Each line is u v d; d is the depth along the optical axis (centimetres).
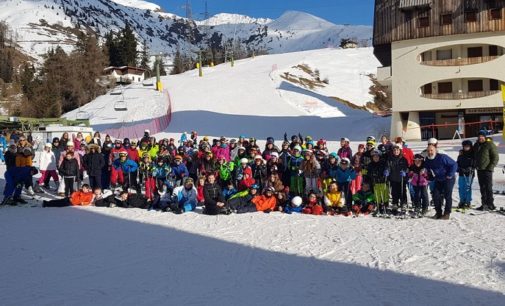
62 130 3312
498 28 3388
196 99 5578
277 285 675
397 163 1239
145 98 5941
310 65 8338
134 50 11794
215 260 813
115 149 1672
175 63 13088
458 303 593
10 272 754
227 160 1583
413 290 643
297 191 1360
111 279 712
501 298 605
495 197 1397
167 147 1747
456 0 3491
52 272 752
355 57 9088
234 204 1323
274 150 1575
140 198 1434
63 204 1444
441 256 802
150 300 621
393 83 3728
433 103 3616
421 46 3625
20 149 1495
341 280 694
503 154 2236
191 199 1362
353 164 1361
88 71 7856
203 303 607
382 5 3759
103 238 997
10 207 1424
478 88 3638
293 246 904
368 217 1218
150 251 880
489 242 889
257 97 5612
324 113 5366
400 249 860
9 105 7494
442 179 1145
